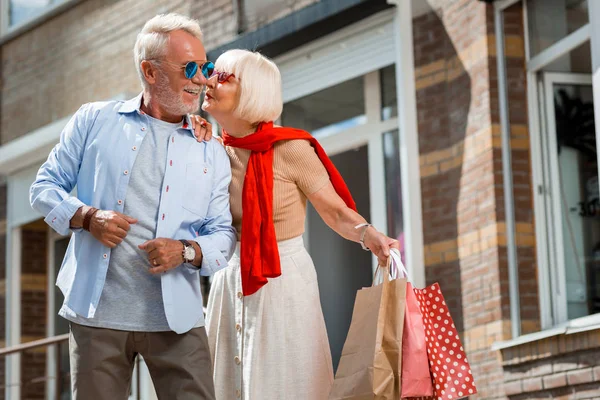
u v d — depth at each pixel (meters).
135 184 3.92
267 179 4.41
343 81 9.12
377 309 4.23
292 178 4.47
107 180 3.92
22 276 12.58
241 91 4.41
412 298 4.29
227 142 4.51
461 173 7.93
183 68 3.94
